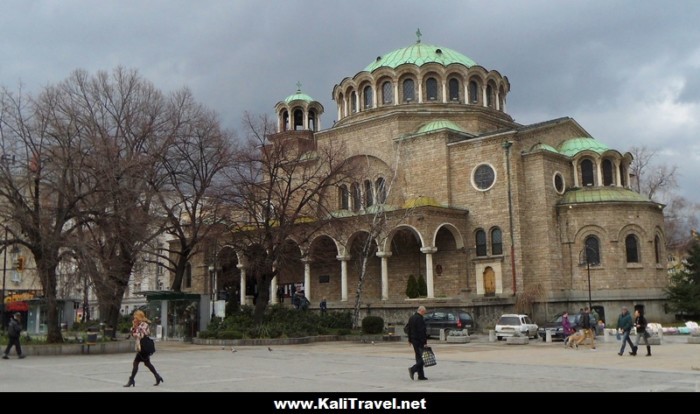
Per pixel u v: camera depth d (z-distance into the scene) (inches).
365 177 2375.7
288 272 2674.7
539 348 1406.3
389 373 902.4
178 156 1897.1
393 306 2150.6
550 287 2154.3
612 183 2361.0
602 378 815.7
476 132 2578.7
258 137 1892.2
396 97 2655.0
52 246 1359.5
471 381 794.8
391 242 2375.7
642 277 2186.3
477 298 2078.0
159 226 1795.0
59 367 1055.6
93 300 3137.3
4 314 2063.2
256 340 1611.7
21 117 1462.8
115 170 1553.9
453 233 2294.5
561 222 2231.8
